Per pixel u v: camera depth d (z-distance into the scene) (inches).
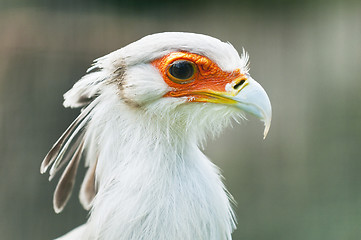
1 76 616.1
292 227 518.0
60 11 765.9
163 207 175.0
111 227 174.1
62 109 592.7
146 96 183.3
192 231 175.9
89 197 210.7
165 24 826.8
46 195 517.7
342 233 505.7
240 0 854.5
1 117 570.6
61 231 497.7
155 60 184.2
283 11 841.5
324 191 571.5
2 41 674.2
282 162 618.2
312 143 641.6
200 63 185.5
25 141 560.1
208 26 829.2
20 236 499.8
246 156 622.8
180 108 187.9
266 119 187.3
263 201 560.4
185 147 188.1
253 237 510.0
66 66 657.6
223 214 183.2
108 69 189.2
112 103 187.2
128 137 184.4
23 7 761.0
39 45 680.4
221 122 200.7
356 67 752.3
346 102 699.4
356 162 609.3
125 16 812.6
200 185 182.1
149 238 172.9
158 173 179.8
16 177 527.2
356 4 824.9
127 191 175.9
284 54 770.2
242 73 191.5
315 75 744.3
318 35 794.8
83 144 203.8
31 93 604.4
